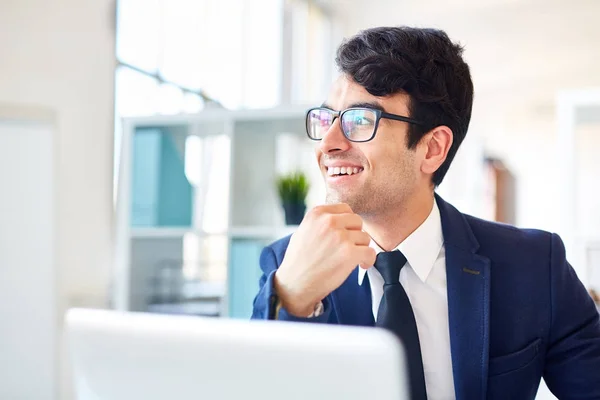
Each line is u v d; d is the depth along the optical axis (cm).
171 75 489
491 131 616
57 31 358
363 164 124
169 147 348
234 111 324
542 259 135
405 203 128
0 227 310
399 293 123
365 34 129
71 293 350
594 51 589
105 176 381
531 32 607
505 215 586
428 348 128
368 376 61
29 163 318
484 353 123
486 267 129
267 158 341
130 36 449
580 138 570
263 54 603
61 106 358
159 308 352
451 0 631
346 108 126
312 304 110
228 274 329
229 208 327
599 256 285
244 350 66
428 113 126
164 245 357
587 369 129
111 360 74
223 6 550
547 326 131
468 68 136
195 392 69
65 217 350
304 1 661
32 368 313
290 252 110
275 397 65
